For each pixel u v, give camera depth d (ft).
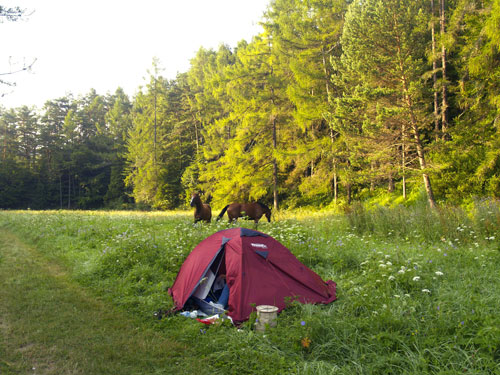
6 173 182.39
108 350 13.61
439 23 64.64
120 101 236.63
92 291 21.39
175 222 48.03
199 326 15.56
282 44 75.77
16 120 207.21
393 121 54.34
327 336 13.26
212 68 144.66
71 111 214.69
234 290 16.92
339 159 72.02
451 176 57.77
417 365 10.87
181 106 156.66
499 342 11.09
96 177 195.62
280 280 17.57
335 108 62.85
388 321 13.23
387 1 53.52
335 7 70.85
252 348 13.19
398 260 21.08
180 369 12.29
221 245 19.12
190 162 144.36
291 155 77.61
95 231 39.81
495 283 17.43
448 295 15.80
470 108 58.70
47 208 192.95
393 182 74.43
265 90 85.35
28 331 15.34
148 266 24.35
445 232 29.50
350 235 32.19
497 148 52.03
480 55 50.90
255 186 89.20
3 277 24.27
